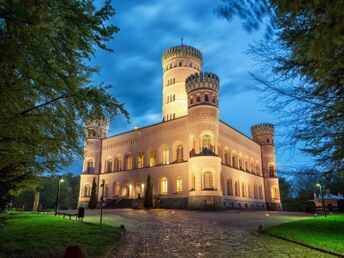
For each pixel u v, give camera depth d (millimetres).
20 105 8250
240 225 21938
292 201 66312
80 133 11828
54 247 11609
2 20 6465
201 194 40281
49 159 10938
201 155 41438
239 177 52125
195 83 45625
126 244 13859
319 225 19047
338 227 17828
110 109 10164
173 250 12516
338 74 8039
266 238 15570
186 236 16375
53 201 71062
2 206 9508
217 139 43938
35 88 8656
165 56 64188
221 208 39969
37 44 6938
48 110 10617
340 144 10594
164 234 17094
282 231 16984
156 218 27266
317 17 4500
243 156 56062
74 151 11617
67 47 7637
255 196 57500
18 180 9383
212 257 11141
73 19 6602
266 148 64688
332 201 44156
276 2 4113
